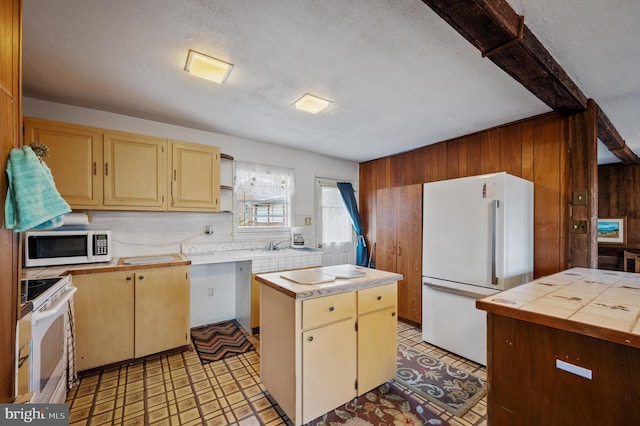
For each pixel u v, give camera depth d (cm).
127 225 287
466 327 253
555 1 132
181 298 257
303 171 420
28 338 117
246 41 167
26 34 158
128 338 232
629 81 206
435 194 281
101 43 167
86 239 235
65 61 187
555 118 272
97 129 242
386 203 363
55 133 226
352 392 182
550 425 110
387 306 202
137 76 207
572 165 248
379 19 148
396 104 256
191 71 199
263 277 195
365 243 484
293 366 159
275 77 208
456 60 186
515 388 121
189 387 207
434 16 145
